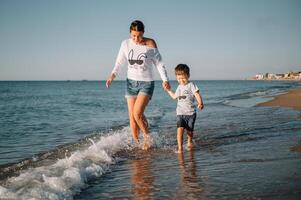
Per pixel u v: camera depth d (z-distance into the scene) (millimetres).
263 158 4602
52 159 5297
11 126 10211
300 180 3492
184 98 5992
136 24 5684
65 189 3520
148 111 15508
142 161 5012
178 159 5020
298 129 7176
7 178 4156
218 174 3939
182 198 3188
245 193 3195
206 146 5992
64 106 20328
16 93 48125
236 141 6254
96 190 3596
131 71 5938
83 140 7121
